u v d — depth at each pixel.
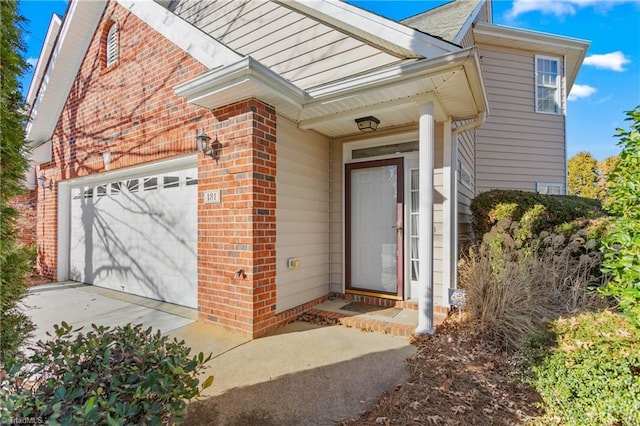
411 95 3.90
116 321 4.48
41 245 7.84
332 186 5.66
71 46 6.62
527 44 8.94
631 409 2.17
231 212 4.13
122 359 1.75
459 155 5.54
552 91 9.41
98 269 6.72
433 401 2.50
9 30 2.06
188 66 4.72
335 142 5.64
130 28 5.68
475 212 6.23
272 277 4.21
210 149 4.36
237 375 2.97
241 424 2.30
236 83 3.61
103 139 6.18
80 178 6.87
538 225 5.44
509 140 9.02
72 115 6.96
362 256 5.40
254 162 3.97
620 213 2.57
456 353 3.29
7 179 2.10
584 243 4.48
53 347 1.80
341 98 3.98
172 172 5.30
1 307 2.08
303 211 4.95
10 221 2.13
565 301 3.89
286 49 5.14
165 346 1.93
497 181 8.91
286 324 4.42
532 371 2.71
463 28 4.95
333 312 4.69
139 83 5.47
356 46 4.54
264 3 5.41
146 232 5.71
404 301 4.93
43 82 6.96
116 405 1.39
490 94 8.95
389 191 5.20
